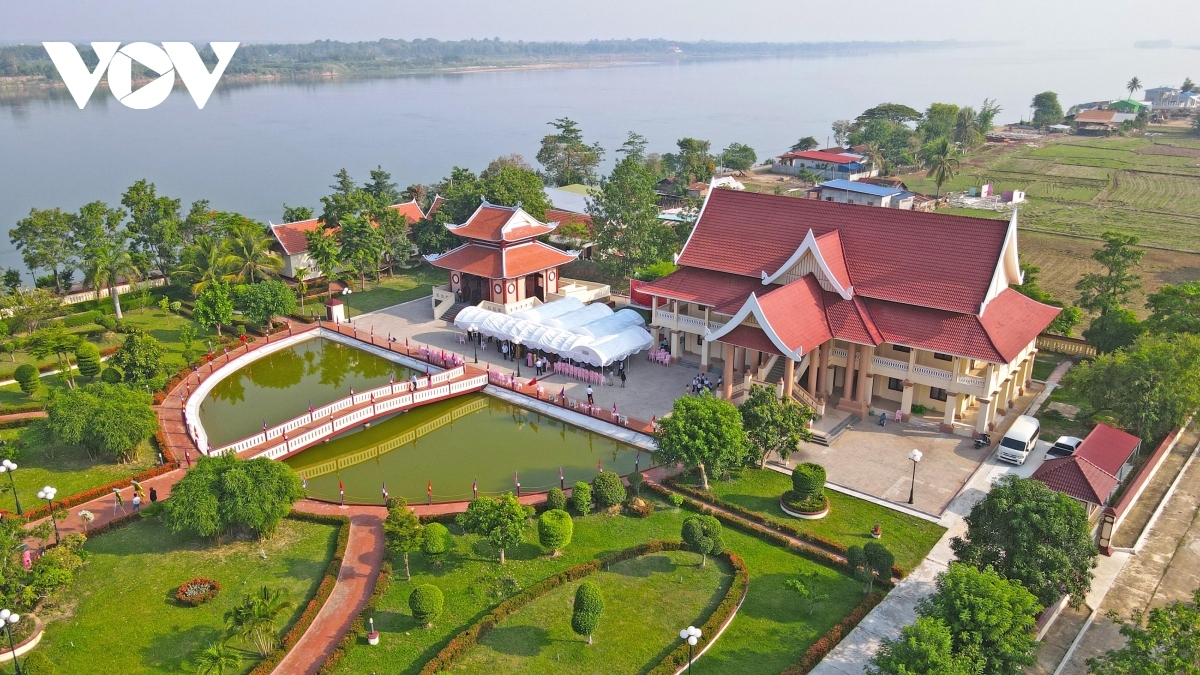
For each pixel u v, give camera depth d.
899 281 60.34
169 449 54.34
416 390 62.75
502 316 73.00
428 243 100.75
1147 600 40.12
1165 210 139.00
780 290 58.62
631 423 59.53
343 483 53.56
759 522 46.66
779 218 67.69
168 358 72.56
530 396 63.97
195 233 96.25
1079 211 140.12
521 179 102.25
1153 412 51.69
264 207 157.88
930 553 43.56
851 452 55.16
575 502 46.97
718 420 48.25
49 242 85.69
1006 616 31.39
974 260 58.47
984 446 55.72
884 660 30.73
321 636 37.00
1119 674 29.42
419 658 35.59
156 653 35.69
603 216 92.19
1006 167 185.50
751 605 39.34
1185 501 49.00
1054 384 65.69
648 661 35.44
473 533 43.88
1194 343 53.09
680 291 68.31
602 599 36.91
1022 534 36.31
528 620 37.97
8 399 62.62
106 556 42.59
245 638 36.00
